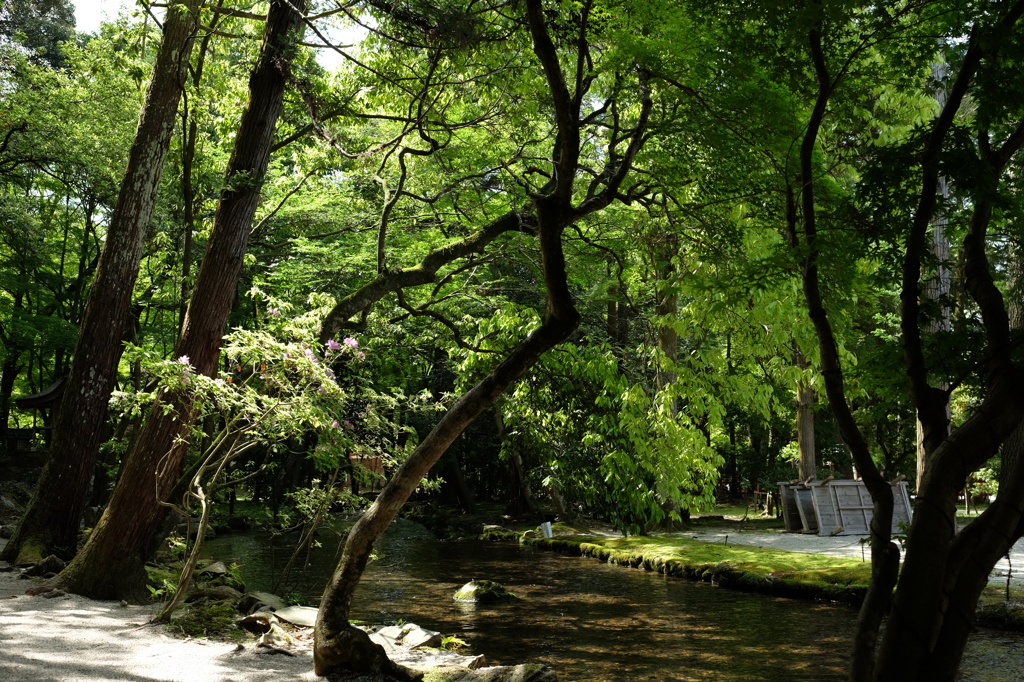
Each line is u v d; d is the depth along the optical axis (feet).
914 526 12.61
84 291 92.48
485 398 18.29
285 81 34.53
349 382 30.37
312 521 33.53
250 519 71.15
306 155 49.19
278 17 34.09
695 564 44.14
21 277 83.71
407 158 45.80
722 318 45.83
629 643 28.78
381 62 41.83
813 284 14.98
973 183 13.38
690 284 16.63
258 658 20.88
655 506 40.04
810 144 15.16
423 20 33.47
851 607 35.22
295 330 26.45
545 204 17.62
